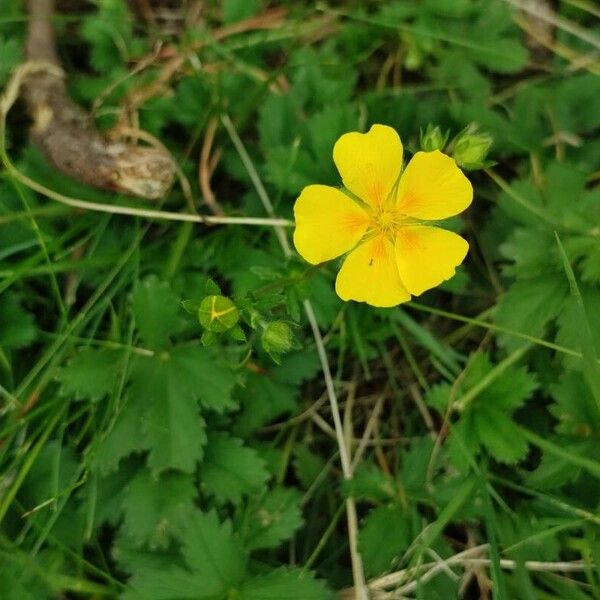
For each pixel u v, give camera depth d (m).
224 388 0.14
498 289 0.16
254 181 0.16
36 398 0.14
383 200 0.13
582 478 0.14
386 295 0.13
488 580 0.14
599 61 0.17
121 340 0.15
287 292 0.14
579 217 0.15
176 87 0.16
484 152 0.13
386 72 0.17
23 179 0.15
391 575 0.14
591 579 0.14
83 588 0.14
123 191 0.15
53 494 0.14
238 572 0.14
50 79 0.15
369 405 0.16
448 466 0.15
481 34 0.16
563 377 0.14
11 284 0.15
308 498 0.15
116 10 0.16
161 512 0.14
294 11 0.17
